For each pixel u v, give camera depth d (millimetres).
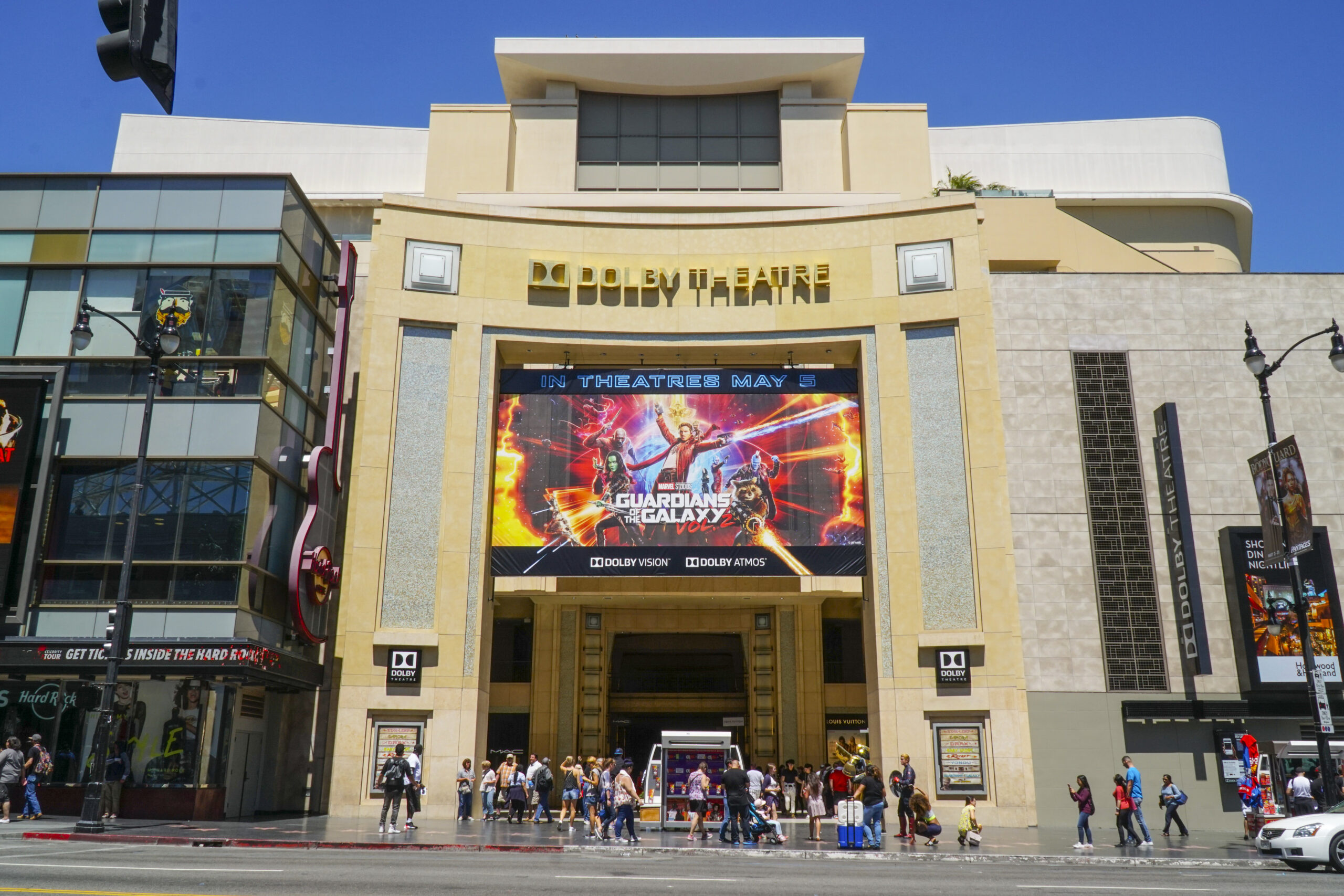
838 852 19125
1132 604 29531
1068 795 28000
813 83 39875
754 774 24047
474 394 30312
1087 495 30344
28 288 26938
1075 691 28828
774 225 32094
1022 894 12125
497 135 38625
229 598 24766
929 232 31281
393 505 29188
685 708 39188
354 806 26906
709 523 30062
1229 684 28812
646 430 30781
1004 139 47031
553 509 30188
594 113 39688
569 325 31328
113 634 20547
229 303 26922
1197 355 31453
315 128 47812
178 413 26047
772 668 38500
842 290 31391
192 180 27906
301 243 29188
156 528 25250
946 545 28984
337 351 30312
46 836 18484
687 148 39188
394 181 47250
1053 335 31609
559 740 37719
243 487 25562
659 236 32188
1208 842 23500
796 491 30234
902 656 28391
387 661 27969
